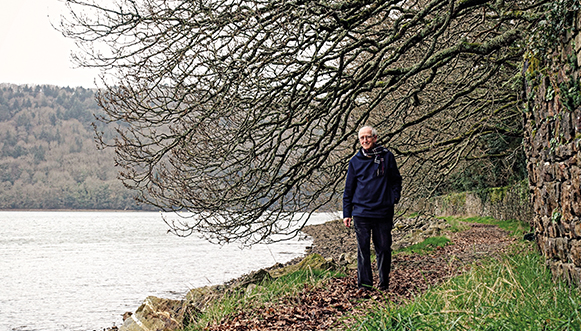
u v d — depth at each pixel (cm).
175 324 592
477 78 917
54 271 2102
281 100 743
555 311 347
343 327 436
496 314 362
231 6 647
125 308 1255
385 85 791
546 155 528
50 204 13388
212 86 654
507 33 687
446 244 1305
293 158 939
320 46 648
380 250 584
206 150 708
